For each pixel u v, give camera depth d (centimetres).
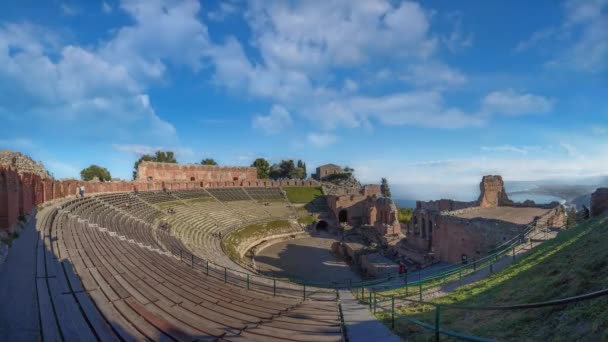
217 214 6175
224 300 1650
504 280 1633
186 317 1236
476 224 3216
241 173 9638
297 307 1753
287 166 12544
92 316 1038
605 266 977
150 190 6291
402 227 6406
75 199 3844
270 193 8450
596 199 2411
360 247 4988
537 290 1169
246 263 4138
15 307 1032
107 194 4953
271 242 6106
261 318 1412
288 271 4228
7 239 1845
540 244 2209
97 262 1681
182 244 3662
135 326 1034
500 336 920
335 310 1680
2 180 1975
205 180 8381
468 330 1064
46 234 2083
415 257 4066
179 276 1950
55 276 1344
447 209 5144
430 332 1150
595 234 1438
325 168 11725
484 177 4338
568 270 1172
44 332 888
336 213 7556
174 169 8362
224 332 1130
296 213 7538
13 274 1338
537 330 869
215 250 4191
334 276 4034
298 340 1115
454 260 3519
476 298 1507
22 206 2386
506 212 3775
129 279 1541
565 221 3033
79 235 2247
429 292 1922
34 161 3538
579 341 702
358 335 1205
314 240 6359
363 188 8019
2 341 822
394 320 1379
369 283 3077
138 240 2850
